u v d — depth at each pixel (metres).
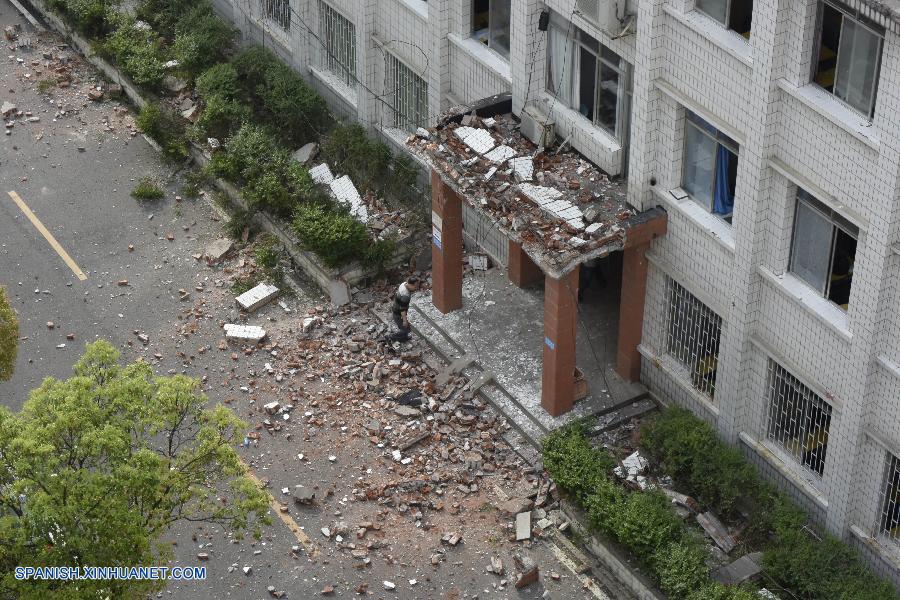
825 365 24.16
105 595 20.78
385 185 34.72
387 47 33.78
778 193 23.77
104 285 33.09
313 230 32.19
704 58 24.20
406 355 30.72
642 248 27.38
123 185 36.34
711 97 24.39
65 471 20.42
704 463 26.41
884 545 24.58
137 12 41.47
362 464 28.23
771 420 26.44
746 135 23.75
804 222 23.78
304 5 36.75
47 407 21.25
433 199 30.12
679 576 24.56
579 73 28.06
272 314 32.25
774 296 24.88
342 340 31.38
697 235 26.03
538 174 28.17
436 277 31.22
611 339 30.69
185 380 22.47
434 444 28.69
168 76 39.31
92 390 21.62
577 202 27.38
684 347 28.08
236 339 31.28
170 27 40.62
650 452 27.64
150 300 32.66
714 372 27.55
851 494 24.55
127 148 37.72
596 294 31.91
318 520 27.06
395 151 35.22
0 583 20.19
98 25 41.16
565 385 28.34
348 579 25.92
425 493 27.58
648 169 26.50
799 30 21.95
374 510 27.28
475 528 26.88
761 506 26.00
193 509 26.00
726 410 26.91
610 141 27.80
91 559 20.38
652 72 25.31
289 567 26.14
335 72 37.41
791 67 22.44
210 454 22.31
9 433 20.73
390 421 29.17
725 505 26.09
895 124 20.67
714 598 24.11
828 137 22.22
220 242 34.22
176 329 31.83
